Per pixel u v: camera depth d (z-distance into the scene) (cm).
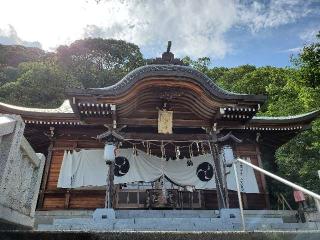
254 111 1212
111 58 4600
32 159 522
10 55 4581
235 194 1429
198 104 1202
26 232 332
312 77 1432
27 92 2880
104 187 1362
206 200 1400
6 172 390
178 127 1283
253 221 1047
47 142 1488
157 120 1235
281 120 1441
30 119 1354
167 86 1156
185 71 1136
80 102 1120
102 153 1418
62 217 1219
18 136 429
